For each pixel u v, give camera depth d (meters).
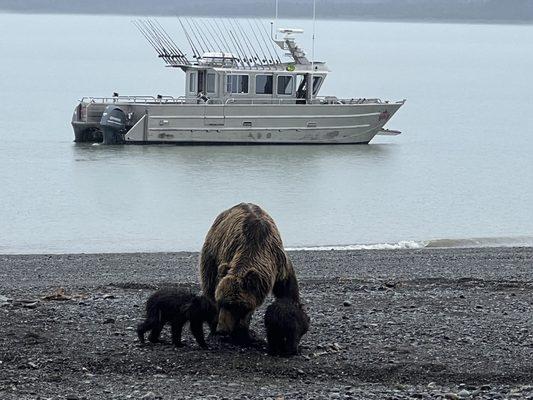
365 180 46.47
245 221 16.84
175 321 17.00
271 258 16.70
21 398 14.21
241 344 17.22
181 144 53.03
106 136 53.59
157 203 40.06
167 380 15.31
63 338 17.52
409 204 41.38
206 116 52.59
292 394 14.62
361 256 29.91
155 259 29.20
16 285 24.59
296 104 53.50
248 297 16.33
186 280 25.64
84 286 23.98
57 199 40.56
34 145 54.62
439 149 57.97
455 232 36.22
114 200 40.53
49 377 15.31
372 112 55.47
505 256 30.20
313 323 18.97
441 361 16.58
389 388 15.13
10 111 73.12
